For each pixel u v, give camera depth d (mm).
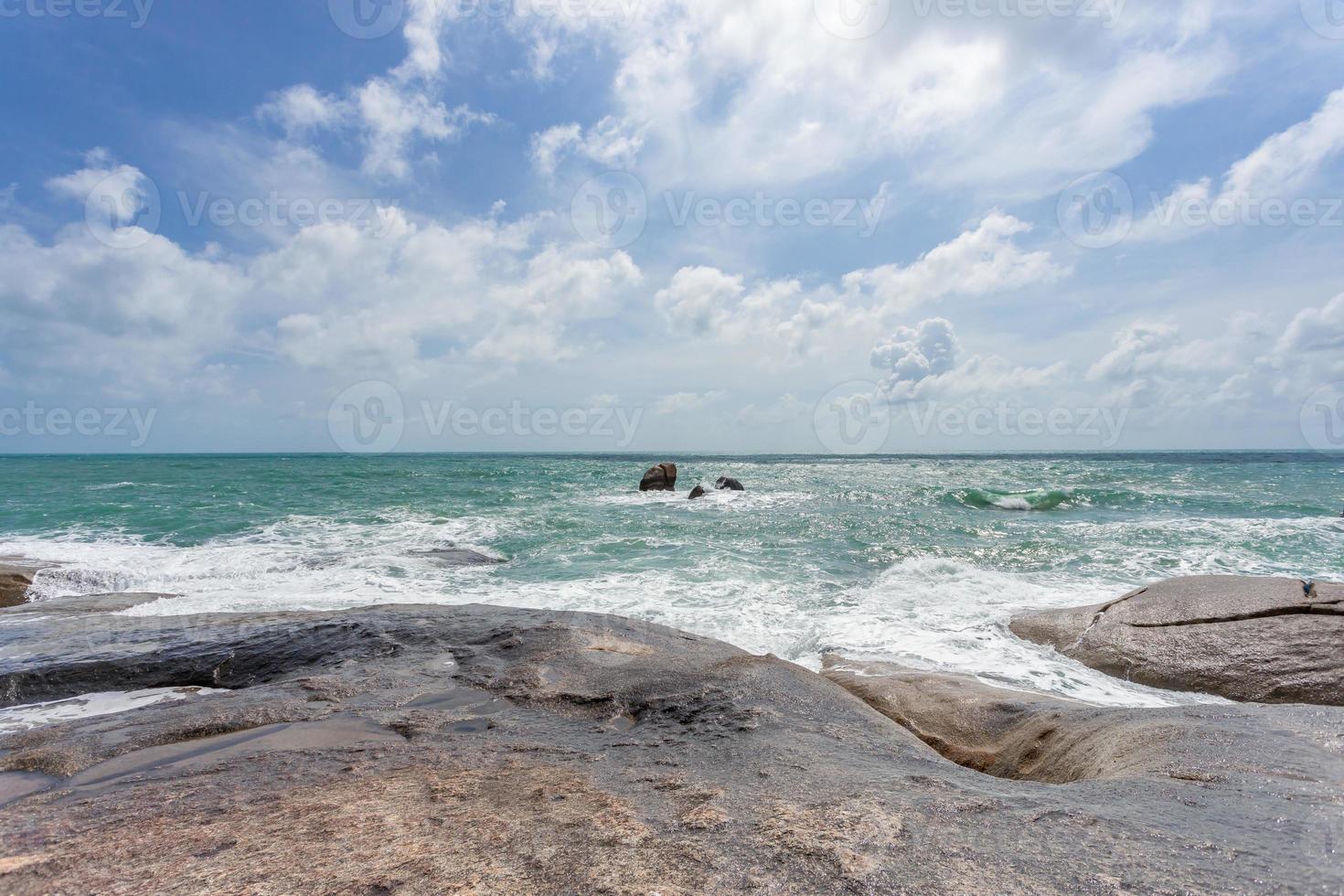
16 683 5219
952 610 8266
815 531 14734
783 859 1624
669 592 9258
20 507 17891
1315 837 1686
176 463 58031
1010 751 4039
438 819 2066
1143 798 2062
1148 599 7082
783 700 3752
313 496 21859
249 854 1835
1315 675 5352
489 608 7066
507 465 52812
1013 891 1411
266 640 5996
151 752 3393
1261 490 22312
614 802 2164
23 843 2016
